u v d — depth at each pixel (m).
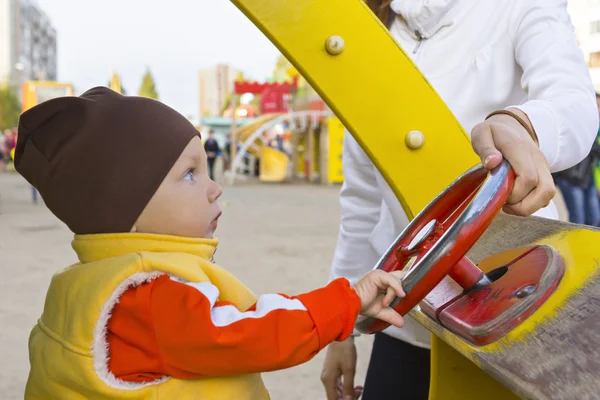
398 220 1.17
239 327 0.78
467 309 0.69
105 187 0.86
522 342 0.57
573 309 0.57
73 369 0.83
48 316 0.90
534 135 0.81
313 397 2.58
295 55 0.96
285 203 10.17
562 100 0.89
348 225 1.33
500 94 1.08
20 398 2.46
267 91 17.45
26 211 9.03
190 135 0.90
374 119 0.97
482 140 0.71
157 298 0.81
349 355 1.31
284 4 0.95
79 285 0.86
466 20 1.13
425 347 1.16
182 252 0.88
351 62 0.96
